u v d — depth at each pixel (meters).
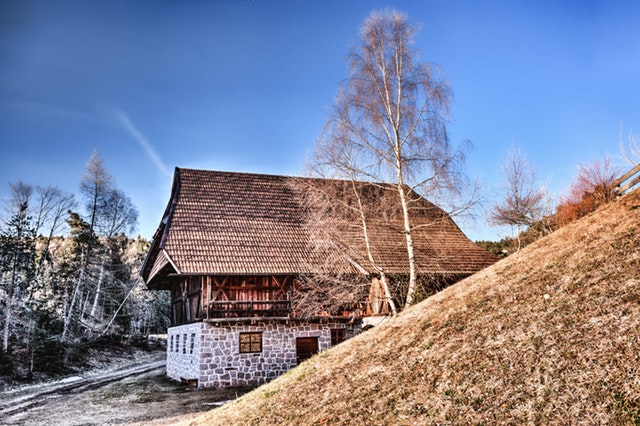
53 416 14.66
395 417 6.82
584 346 6.61
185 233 20.70
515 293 9.86
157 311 59.28
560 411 5.52
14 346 26.61
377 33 17.33
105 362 32.16
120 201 36.72
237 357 19.42
